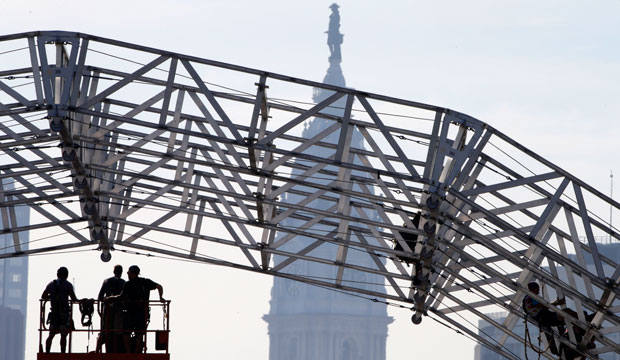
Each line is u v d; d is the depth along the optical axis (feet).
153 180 392.27
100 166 382.63
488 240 376.48
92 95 383.04
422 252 384.88
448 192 360.69
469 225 391.45
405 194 365.61
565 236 385.50
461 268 403.13
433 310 412.98
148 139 376.07
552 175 364.99
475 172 373.20
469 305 409.08
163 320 339.77
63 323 341.82
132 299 336.29
